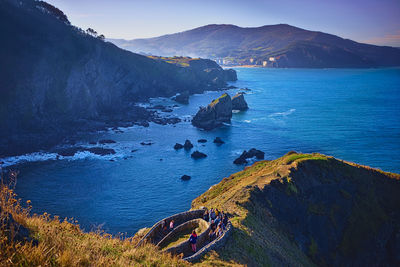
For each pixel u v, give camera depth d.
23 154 98.88
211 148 113.50
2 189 10.38
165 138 125.88
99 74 166.75
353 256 48.53
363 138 122.06
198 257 21.41
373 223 52.84
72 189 77.56
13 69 121.50
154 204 72.00
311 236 47.03
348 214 52.34
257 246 27.95
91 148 106.94
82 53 153.50
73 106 143.88
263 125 147.25
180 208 70.56
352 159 99.19
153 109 186.00
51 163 93.81
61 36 150.38
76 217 64.88
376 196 56.84
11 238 8.41
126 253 13.12
